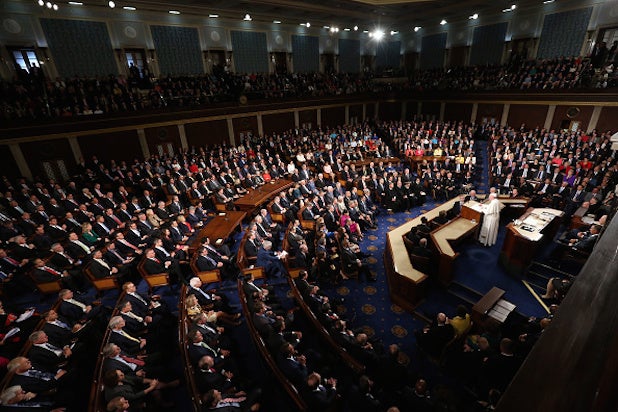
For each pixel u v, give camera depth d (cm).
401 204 1387
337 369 624
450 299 830
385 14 2450
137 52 1997
